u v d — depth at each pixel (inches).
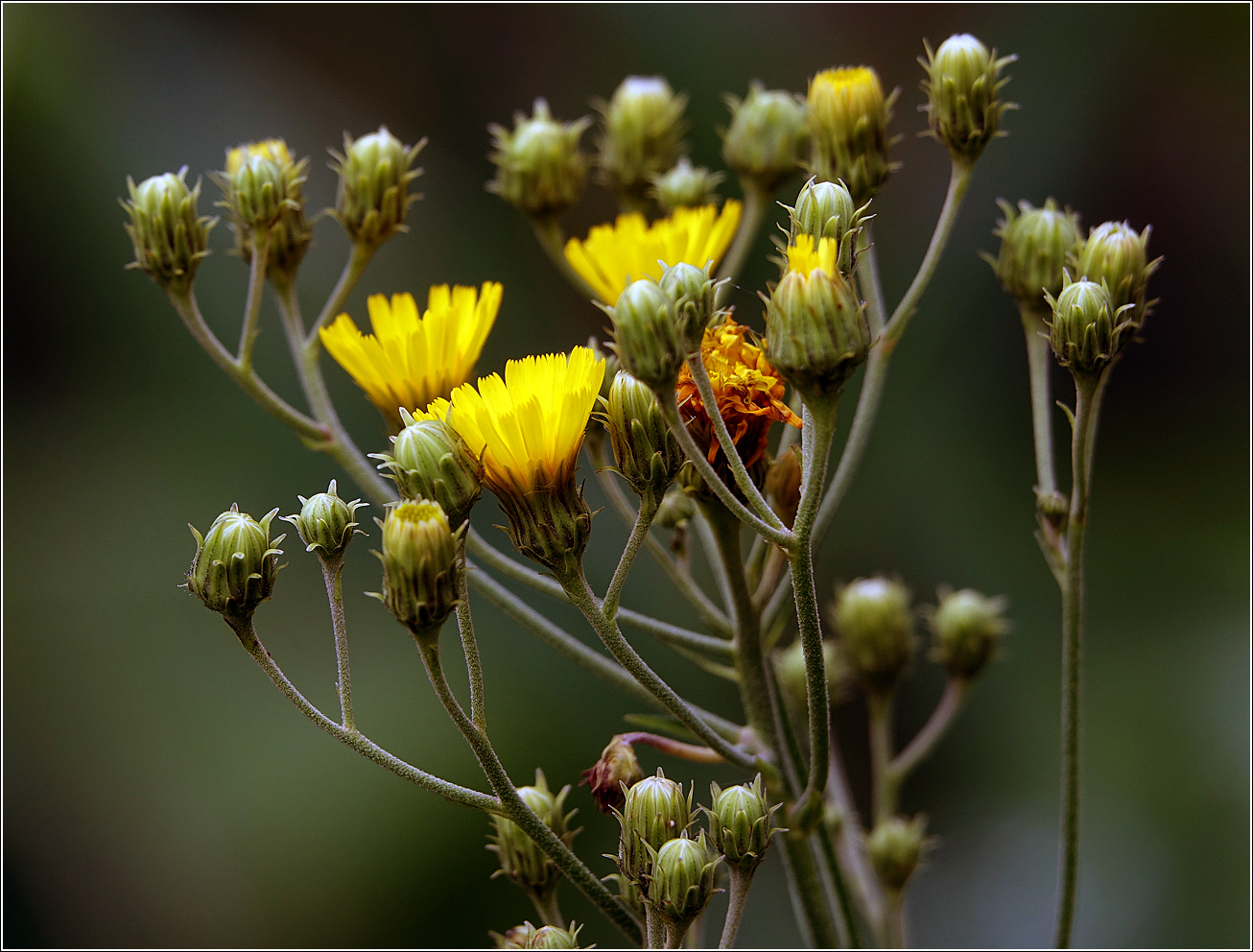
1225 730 22.2
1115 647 23.7
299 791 22.3
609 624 13.1
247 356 14.4
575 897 21.3
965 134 14.1
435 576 12.8
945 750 23.7
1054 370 24.5
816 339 12.7
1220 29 25.1
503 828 13.9
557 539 13.0
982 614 16.0
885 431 24.5
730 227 14.5
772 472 13.6
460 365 13.9
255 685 23.1
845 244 13.1
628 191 16.2
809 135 15.5
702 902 13.0
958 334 24.8
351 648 22.9
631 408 13.0
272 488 23.8
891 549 24.1
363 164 14.7
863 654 15.8
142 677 23.3
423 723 22.3
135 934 22.1
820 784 13.3
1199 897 21.2
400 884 21.7
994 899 22.2
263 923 21.7
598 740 21.9
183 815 22.5
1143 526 24.7
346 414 24.2
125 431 24.7
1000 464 24.2
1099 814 22.4
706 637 13.9
